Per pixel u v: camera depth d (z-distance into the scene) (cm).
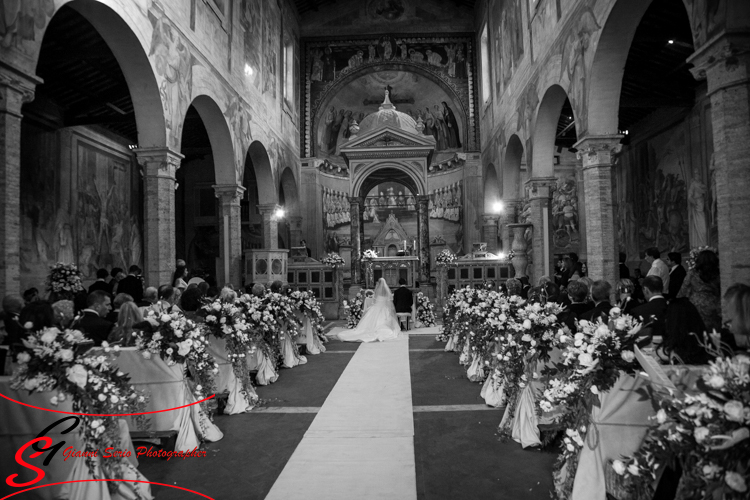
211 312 682
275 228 2142
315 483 451
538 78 1520
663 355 381
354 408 691
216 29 1493
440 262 1973
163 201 1141
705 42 662
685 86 1545
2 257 668
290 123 2506
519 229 1608
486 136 2511
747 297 300
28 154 1424
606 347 388
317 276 2022
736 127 632
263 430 602
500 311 691
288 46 2512
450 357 1090
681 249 1644
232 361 684
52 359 382
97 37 1295
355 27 2741
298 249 2264
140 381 543
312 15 2752
